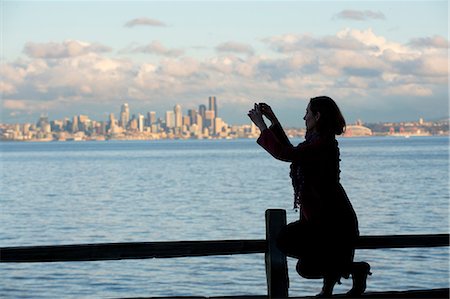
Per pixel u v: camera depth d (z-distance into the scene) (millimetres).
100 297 16594
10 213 40125
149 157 149875
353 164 97500
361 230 31078
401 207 40094
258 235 29234
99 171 90125
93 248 6133
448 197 46000
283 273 6449
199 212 38438
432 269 19062
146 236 29812
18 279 18422
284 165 99188
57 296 16719
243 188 56000
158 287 17562
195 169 90312
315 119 6000
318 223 5914
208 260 20750
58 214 39219
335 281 6176
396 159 115812
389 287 17297
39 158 160750
